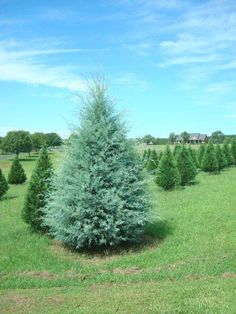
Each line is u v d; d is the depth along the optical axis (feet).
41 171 40.88
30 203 40.78
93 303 23.50
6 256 34.17
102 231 34.12
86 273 30.30
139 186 35.53
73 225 34.55
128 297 24.17
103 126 35.45
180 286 25.80
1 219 51.42
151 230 40.75
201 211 49.21
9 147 261.85
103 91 36.35
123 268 30.94
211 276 27.94
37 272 30.68
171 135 273.13
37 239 39.06
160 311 21.83
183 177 75.87
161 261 31.86
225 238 37.35
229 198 57.57
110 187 34.63
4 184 69.87
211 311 21.56
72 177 34.71
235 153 119.24
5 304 24.13
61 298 24.72
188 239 37.70
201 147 116.98
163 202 56.85
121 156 35.29
